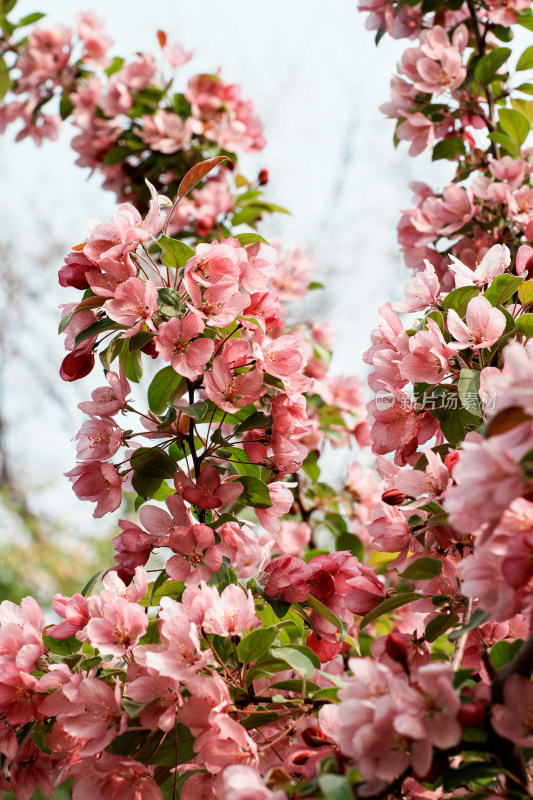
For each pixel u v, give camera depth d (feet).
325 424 6.88
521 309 5.19
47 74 7.66
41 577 14.05
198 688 4.67
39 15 7.66
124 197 7.54
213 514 5.18
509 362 4.18
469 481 4.22
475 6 6.32
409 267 6.11
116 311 4.97
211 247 5.03
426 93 6.29
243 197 7.42
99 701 4.78
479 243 5.95
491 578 4.42
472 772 4.42
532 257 5.17
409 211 6.04
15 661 4.99
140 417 5.17
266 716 4.85
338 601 5.22
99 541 15.24
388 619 6.05
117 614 4.86
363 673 4.44
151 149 7.36
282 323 6.91
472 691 4.50
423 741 4.33
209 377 5.04
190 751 4.87
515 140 6.16
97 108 7.52
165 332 4.98
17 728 5.00
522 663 4.41
